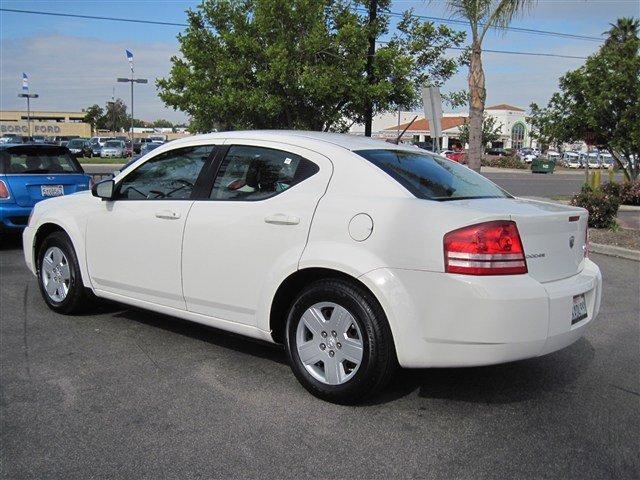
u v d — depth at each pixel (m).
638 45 17.05
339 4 13.23
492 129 85.56
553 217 3.78
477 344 3.48
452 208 3.65
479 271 3.46
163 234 4.73
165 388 4.18
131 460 3.26
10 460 3.24
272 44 12.29
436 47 13.65
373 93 12.35
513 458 3.36
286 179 4.25
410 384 4.32
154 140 57.06
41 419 3.71
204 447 3.40
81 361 4.66
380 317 3.69
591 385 4.41
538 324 3.53
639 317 6.23
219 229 4.39
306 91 12.21
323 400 4.00
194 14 13.07
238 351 4.91
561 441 3.56
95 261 5.34
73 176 9.69
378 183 3.92
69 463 3.22
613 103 17.25
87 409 3.85
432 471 3.21
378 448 3.43
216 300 4.45
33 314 5.85
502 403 4.06
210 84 12.73
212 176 4.63
